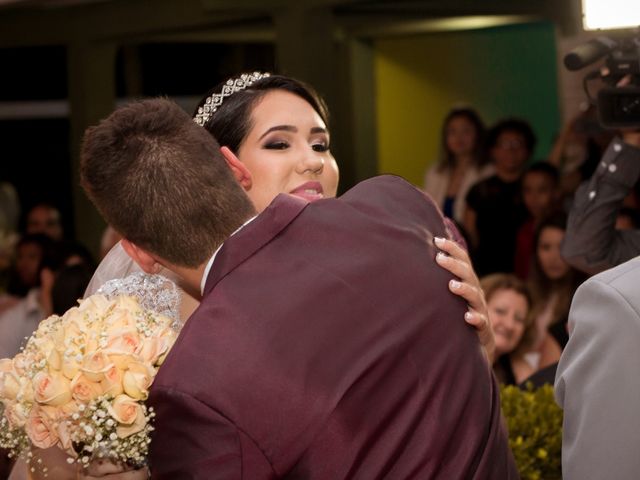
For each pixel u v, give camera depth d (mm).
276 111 2264
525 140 6023
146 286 2090
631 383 1646
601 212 2973
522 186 5812
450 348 1624
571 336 1779
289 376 1517
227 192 1729
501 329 4062
